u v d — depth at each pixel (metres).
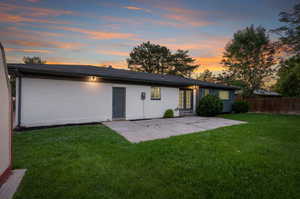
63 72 6.31
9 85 2.62
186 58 28.61
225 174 2.56
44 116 6.41
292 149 3.82
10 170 2.52
